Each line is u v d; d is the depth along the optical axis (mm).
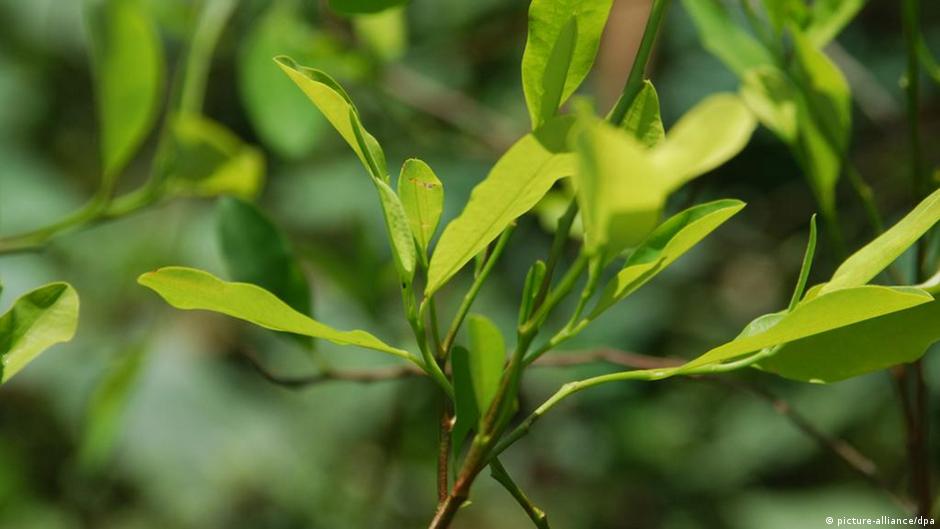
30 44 1687
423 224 499
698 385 1589
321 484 1488
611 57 1082
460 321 515
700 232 490
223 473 1506
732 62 667
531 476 1588
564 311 1291
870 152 1409
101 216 787
